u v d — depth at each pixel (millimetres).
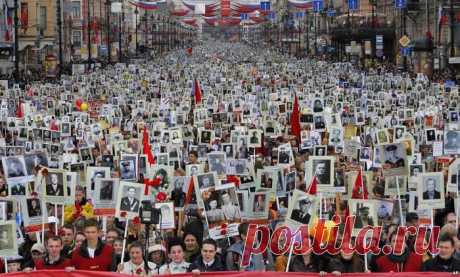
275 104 48750
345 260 17547
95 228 17422
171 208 19938
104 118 46344
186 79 91500
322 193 21891
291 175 23656
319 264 17656
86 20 142375
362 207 18141
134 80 86062
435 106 48375
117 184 20672
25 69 112312
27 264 18172
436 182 19922
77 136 39562
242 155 33312
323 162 21188
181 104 52656
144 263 17062
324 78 85375
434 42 100812
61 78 88938
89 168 24375
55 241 17141
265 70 113812
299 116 39625
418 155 28688
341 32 129125
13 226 16641
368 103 51594
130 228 20938
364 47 124938
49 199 20766
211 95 56406
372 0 113812
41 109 53375
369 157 30953
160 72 106125
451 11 80000
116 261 18188
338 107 50750
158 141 35469
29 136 37094
